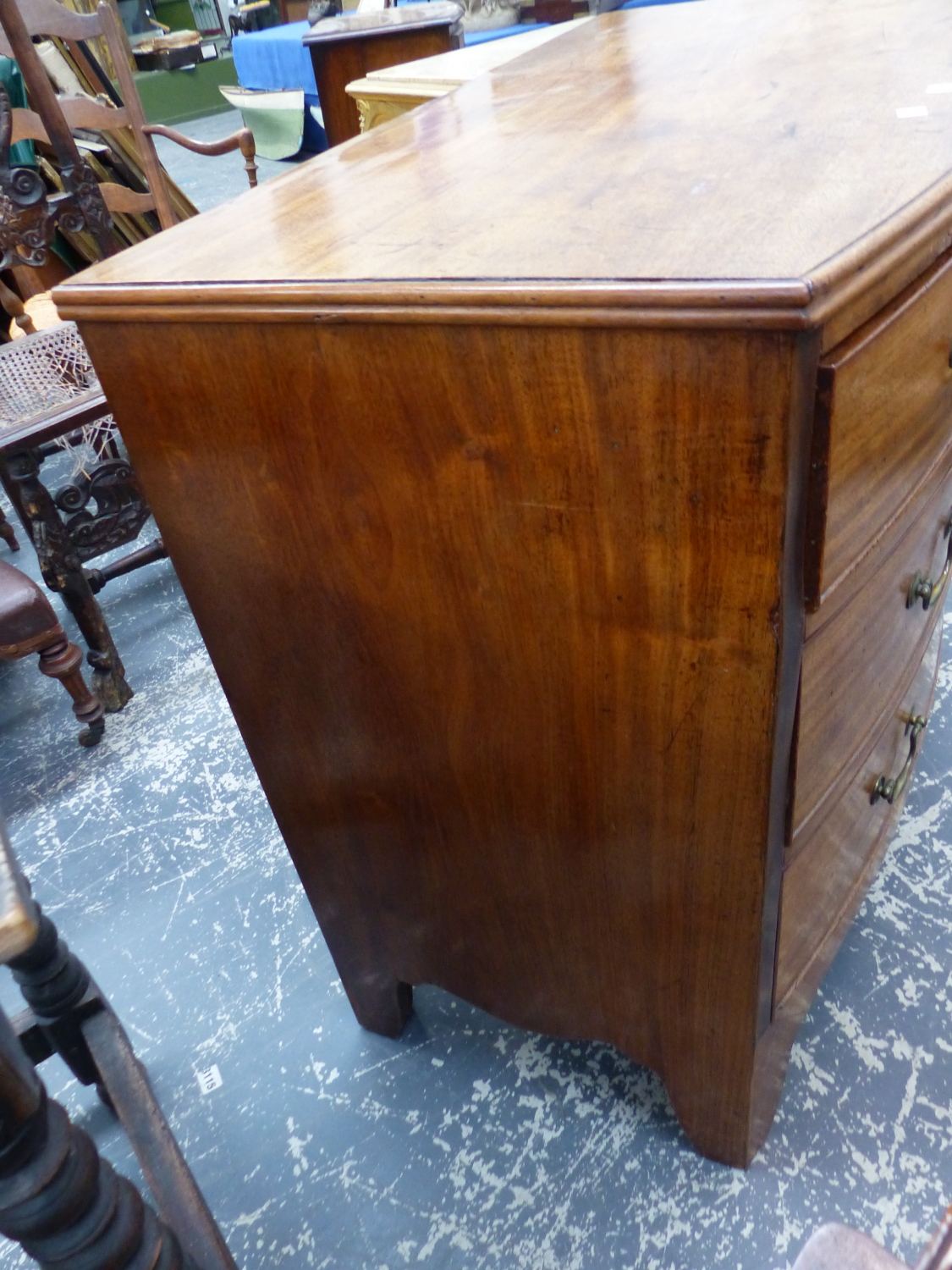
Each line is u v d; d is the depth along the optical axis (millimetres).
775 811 644
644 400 489
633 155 651
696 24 1138
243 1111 1062
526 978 918
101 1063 823
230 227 686
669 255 471
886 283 496
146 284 596
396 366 553
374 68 1845
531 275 481
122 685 1763
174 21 7633
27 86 1797
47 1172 494
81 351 1843
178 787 1560
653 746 646
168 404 659
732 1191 916
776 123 661
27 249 1856
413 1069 1079
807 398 462
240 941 1271
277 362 593
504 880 837
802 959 860
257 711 850
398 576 668
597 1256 887
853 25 954
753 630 544
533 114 841
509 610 639
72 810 1544
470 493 590
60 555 1598
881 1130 951
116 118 1974
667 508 524
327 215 665
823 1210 894
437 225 592
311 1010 1167
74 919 1342
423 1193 959
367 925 996
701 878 698
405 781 821
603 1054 1062
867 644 737
